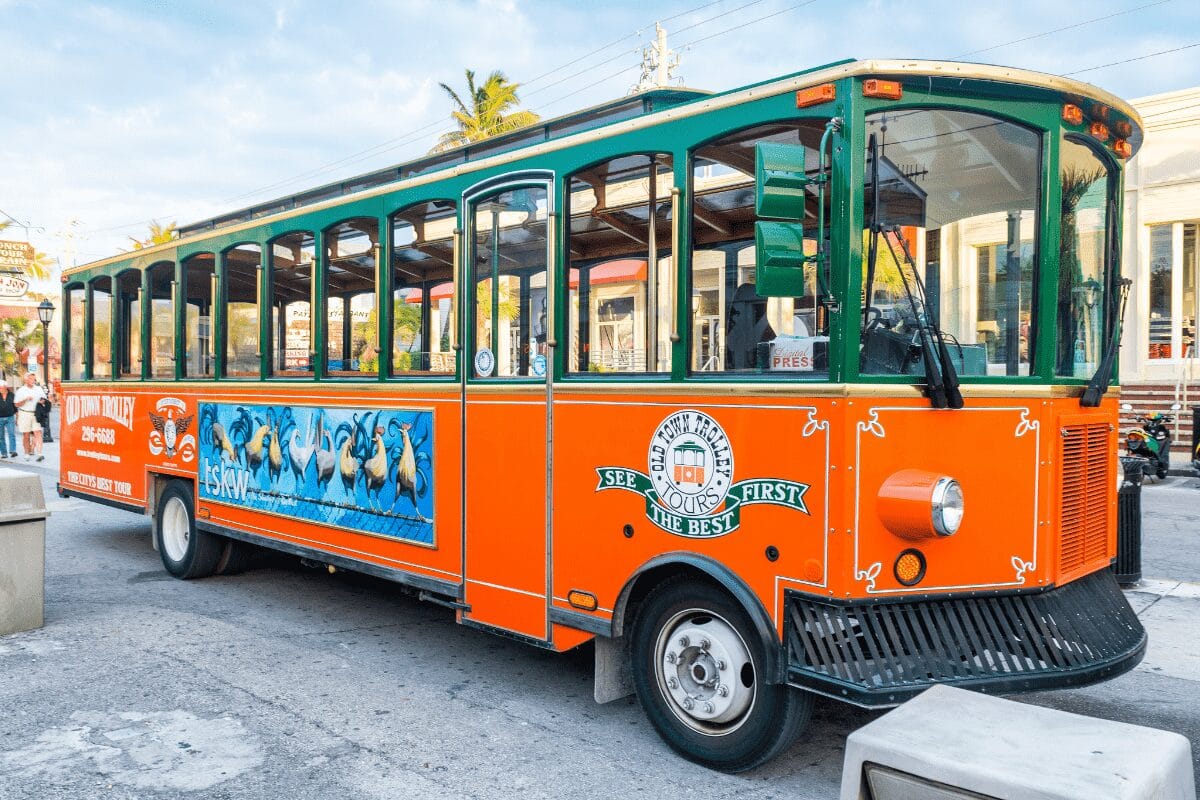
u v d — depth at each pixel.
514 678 5.48
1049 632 3.96
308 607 7.23
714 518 4.09
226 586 7.98
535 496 4.95
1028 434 4.04
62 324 10.56
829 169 3.87
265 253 7.16
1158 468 14.78
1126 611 4.50
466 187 5.42
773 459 3.88
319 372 6.57
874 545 3.70
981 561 3.93
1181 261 17.53
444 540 5.53
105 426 9.50
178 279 8.27
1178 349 17.66
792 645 3.76
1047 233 4.14
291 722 4.71
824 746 4.46
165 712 4.83
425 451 5.65
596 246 4.70
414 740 4.49
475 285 5.37
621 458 4.51
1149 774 1.86
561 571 4.81
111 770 4.11
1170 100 17.28
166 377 8.47
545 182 4.93
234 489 7.49
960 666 3.72
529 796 3.88
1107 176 4.70
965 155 4.03
